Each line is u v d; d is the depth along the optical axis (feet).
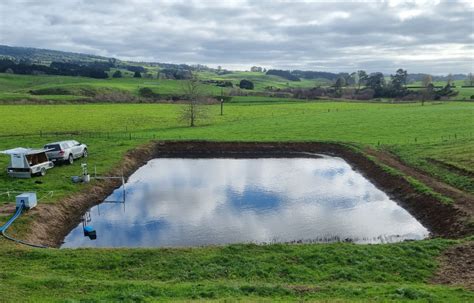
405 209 102.83
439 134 191.11
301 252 66.74
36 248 69.46
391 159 148.56
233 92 510.99
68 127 230.48
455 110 294.25
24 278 54.49
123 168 142.20
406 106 365.40
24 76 585.63
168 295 50.65
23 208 88.43
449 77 627.46
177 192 119.34
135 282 55.06
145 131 223.10
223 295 50.75
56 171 127.95
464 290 51.90
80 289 51.90
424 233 86.79
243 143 190.39
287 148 186.91
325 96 539.29
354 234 86.02
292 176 140.67
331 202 109.29
